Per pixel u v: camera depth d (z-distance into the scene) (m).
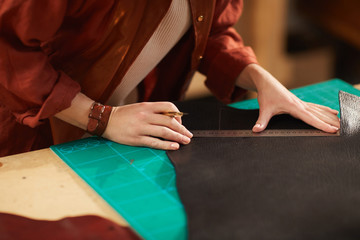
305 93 1.54
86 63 1.31
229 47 1.54
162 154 1.15
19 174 1.06
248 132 1.25
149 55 1.36
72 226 0.88
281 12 3.25
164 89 1.68
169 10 1.26
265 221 0.86
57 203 0.95
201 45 1.49
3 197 0.97
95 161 1.12
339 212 0.88
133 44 1.27
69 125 1.40
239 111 1.38
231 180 1.00
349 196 0.94
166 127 1.20
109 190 0.99
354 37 3.60
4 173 1.07
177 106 1.42
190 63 1.57
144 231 0.86
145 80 1.63
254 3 3.11
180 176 1.03
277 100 1.33
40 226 0.88
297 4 3.59
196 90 3.29
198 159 1.10
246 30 3.21
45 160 1.13
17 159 1.13
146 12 1.21
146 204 0.94
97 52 1.28
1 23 1.07
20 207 0.94
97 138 1.25
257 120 1.31
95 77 1.32
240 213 0.89
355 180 1.00
